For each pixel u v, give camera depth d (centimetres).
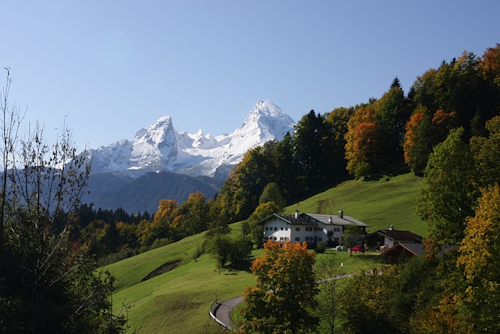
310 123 16325
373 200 11669
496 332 2548
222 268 8506
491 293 2584
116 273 10019
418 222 9338
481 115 11694
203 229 15088
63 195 2027
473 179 3578
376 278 4103
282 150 16325
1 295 2092
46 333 2072
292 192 15812
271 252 4384
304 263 4178
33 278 2184
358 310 3638
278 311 4091
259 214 10506
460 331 2631
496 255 2611
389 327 3528
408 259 4675
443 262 3488
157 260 10656
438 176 3694
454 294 3212
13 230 2141
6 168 1966
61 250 2239
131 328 5525
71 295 2370
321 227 9438
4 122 1936
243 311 4238
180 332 5012
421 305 3506
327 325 4284
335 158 15962
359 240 8525
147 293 7625
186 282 7862
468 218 3066
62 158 2028
